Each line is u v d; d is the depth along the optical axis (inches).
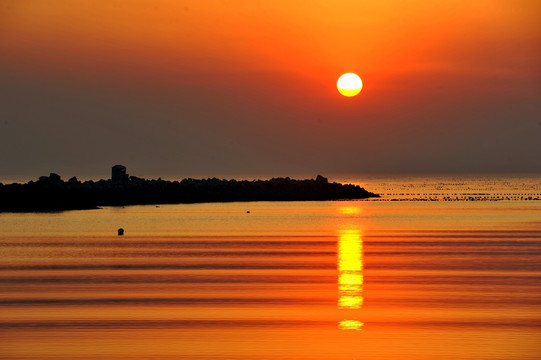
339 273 3314.5
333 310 2509.8
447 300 2672.2
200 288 2938.0
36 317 2406.5
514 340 2119.8
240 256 3954.2
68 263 3671.3
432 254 4023.1
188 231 5654.5
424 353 1998.0
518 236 5132.9
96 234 5369.1
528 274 3272.6
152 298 2723.9
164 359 1951.3
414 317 2399.1
